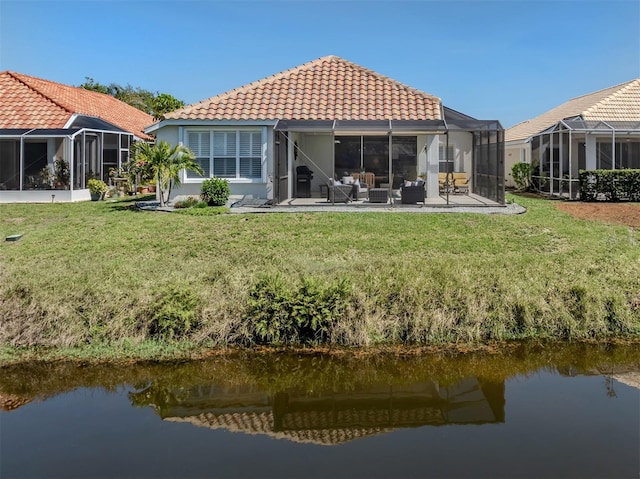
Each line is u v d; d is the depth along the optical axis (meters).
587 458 5.00
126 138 32.62
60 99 31.61
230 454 5.21
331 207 19.91
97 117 30.88
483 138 24.55
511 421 5.87
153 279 9.46
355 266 10.24
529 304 8.56
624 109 28.56
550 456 5.05
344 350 8.07
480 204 20.27
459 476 4.71
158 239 14.46
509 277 9.32
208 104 22.61
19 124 26.33
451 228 15.69
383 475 4.75
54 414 6.23
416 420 6.00
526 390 6.78
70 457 5.15
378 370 7.54
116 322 8.16
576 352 8.05
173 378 7.36
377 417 6.12
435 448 5.27
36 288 8.70
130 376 7.40
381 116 22.95
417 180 21.75
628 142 27.28
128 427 5.86
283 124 20.25
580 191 24.83
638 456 5.03
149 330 8.23
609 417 5.91
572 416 5.96
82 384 7.17
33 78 33.97
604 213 19.55
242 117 21.69
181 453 5.23
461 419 5.98
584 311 8.62
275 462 5.04
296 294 8.40
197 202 20.69
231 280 9.18
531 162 33.12
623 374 7.29
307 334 8.31
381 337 8.26
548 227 15.80
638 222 17.56
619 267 10.35
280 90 24.27
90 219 18.06
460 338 8.32
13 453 5.24
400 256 12.11
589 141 26.94
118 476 4.80
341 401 6.63
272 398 6.75
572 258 11.54
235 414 6.28
